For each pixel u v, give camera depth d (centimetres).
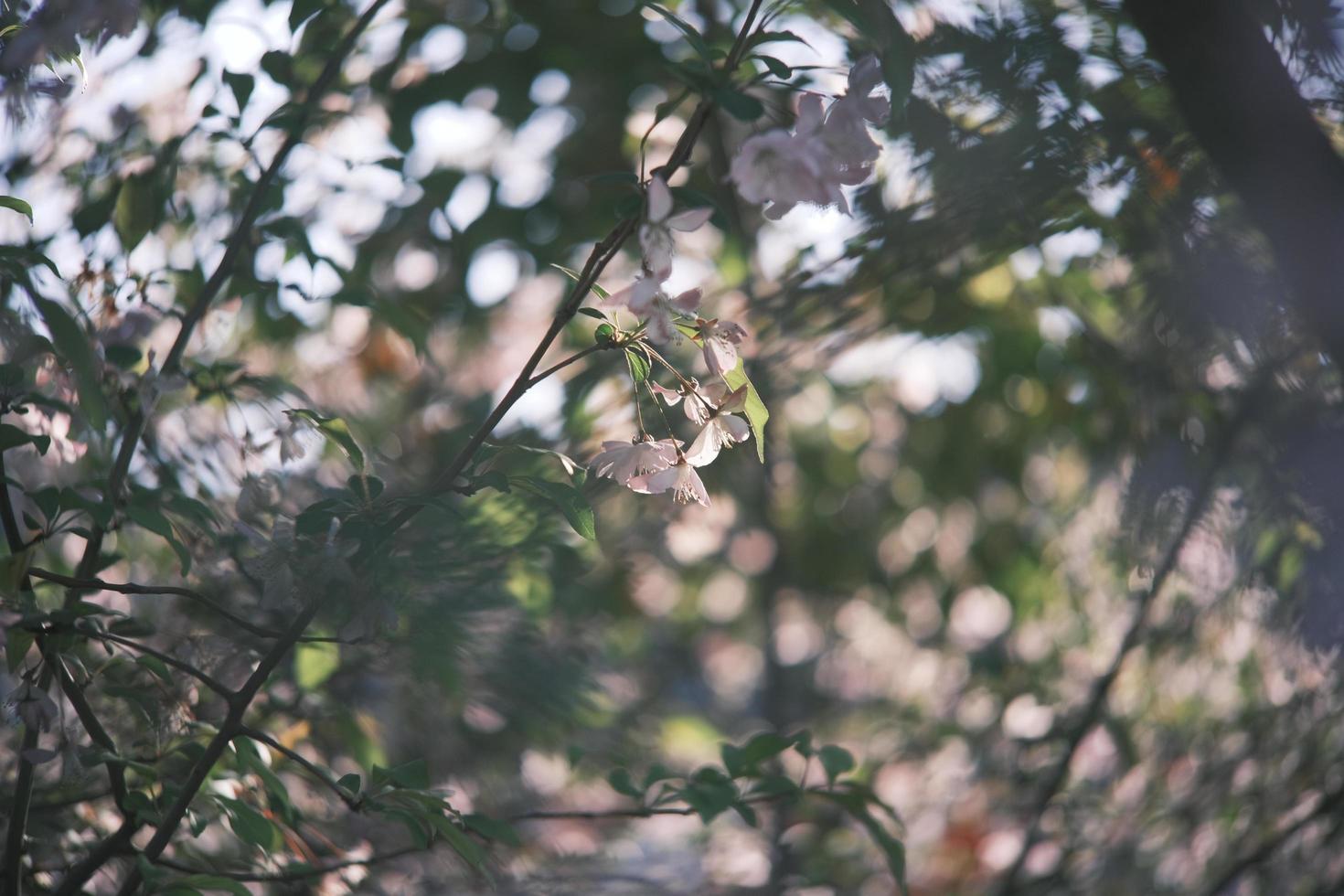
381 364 232
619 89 239
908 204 176
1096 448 242
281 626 176
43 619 151
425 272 242
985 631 366
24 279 151
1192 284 177
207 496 172
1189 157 172
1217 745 240
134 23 162
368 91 197
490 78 225
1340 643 191
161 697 160
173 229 177
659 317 145
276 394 164
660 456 150
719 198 239
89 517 168
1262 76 158
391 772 154
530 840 219
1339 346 162
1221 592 207
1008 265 218
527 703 198
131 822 157
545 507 174
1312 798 213
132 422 159
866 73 145
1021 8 172
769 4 150
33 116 165
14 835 155
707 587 424
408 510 152
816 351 202
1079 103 170
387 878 184
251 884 171
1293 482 184
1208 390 186
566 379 189
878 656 419
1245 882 217
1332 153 159
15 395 154
